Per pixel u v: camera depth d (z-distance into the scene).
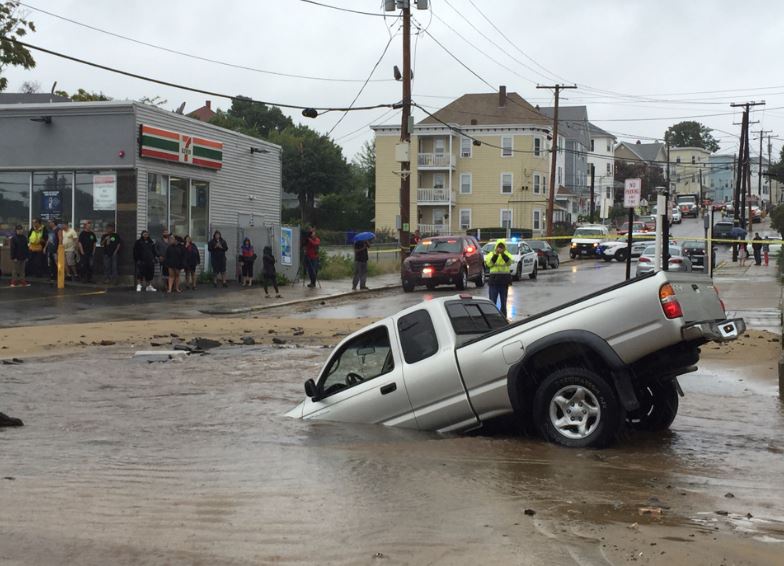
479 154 76.25
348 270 37.50
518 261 35.28
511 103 77.94
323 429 8.84
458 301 9.11
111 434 8.79
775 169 105.94
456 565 4.56
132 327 19.56
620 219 100.62
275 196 39.06
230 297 27.39
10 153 29.98
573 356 8.09
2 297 25.08
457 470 6.96
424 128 75.69
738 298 26.91
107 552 4.73
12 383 12.53
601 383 7.84
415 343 8.88
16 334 18.17
